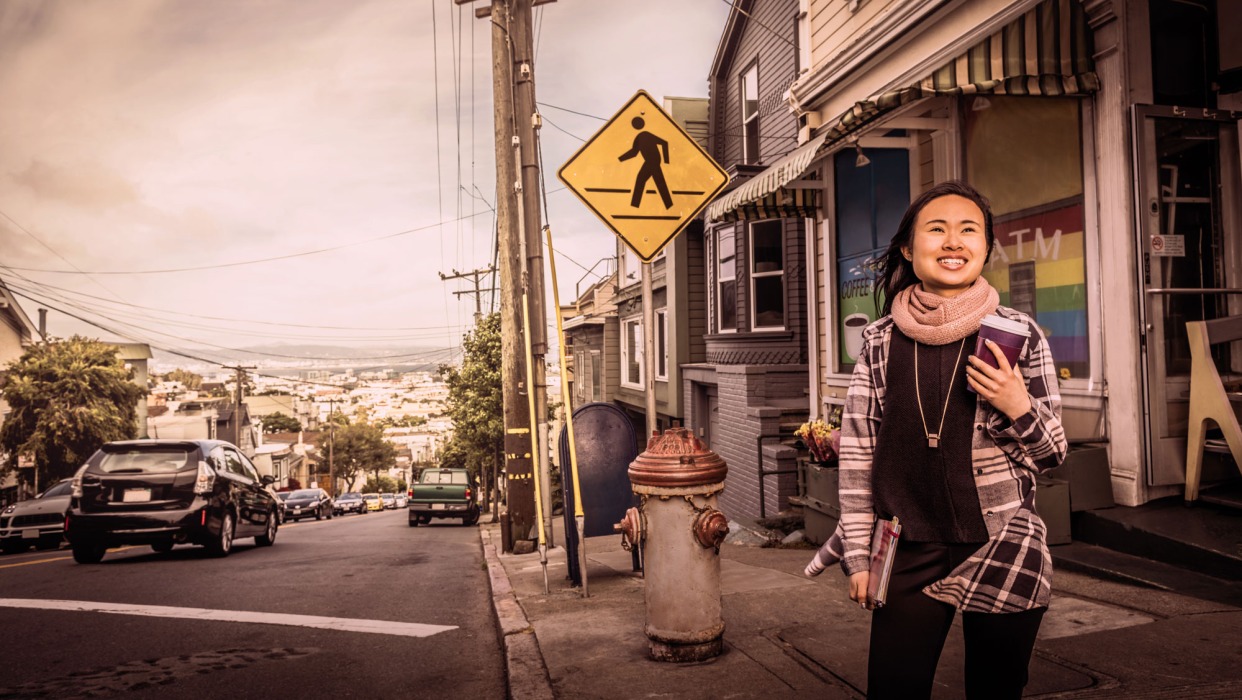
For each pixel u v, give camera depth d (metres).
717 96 18.30
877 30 8.42
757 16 16.08
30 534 15.13
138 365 55.09
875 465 2.20
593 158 5.18
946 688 3.46
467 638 5.62
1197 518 5.12
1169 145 5.62
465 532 21.39
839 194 9.77
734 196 9.19
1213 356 5.65
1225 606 4.21
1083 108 5.92
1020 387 2.00
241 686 4.56
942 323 2.12
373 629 5.92
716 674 3.91
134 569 9.53
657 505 4.18
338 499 53.09
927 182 7.93
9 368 34.56
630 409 27.03
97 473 10.97
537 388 10.20
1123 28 5.60
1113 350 5.66
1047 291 6.32
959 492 2.08
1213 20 5.80
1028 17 5.72
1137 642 3.77
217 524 11.39
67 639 5.70
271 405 119.19
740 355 15.45
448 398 33.88
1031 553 2.05
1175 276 5.59
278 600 7.16
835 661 3.95
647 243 5.15
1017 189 6.59
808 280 10.61
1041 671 3.50
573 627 5.07
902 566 2.14
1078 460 5.54
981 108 6.97
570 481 6.92
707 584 4.16
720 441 13.69
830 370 9.92
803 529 8.55
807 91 10.27
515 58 10.35
